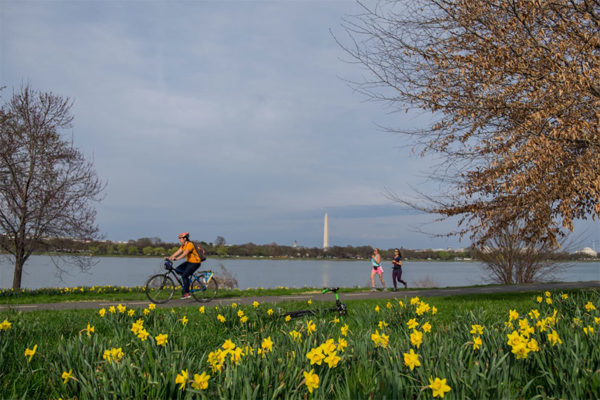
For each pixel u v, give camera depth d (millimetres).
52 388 3438
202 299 13406
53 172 19062
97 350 4148
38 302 13008
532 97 8328
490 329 4910
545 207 8773
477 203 10367
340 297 14133
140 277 46188
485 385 2777
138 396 2914
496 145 9172
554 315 4605
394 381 2787
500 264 26453
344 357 3576
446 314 8492
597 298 7609
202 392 2791
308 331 4375
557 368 3105
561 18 8211
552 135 7824
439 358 3330
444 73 9148
